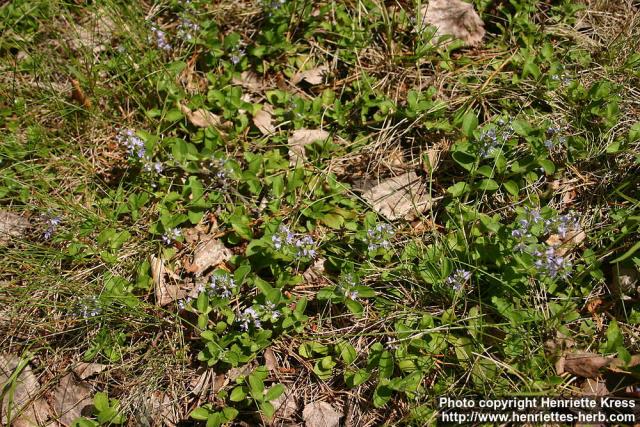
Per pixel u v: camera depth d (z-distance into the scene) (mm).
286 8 702
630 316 544
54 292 591
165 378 563
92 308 569
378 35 698
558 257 533
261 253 585
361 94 662
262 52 690
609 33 677
